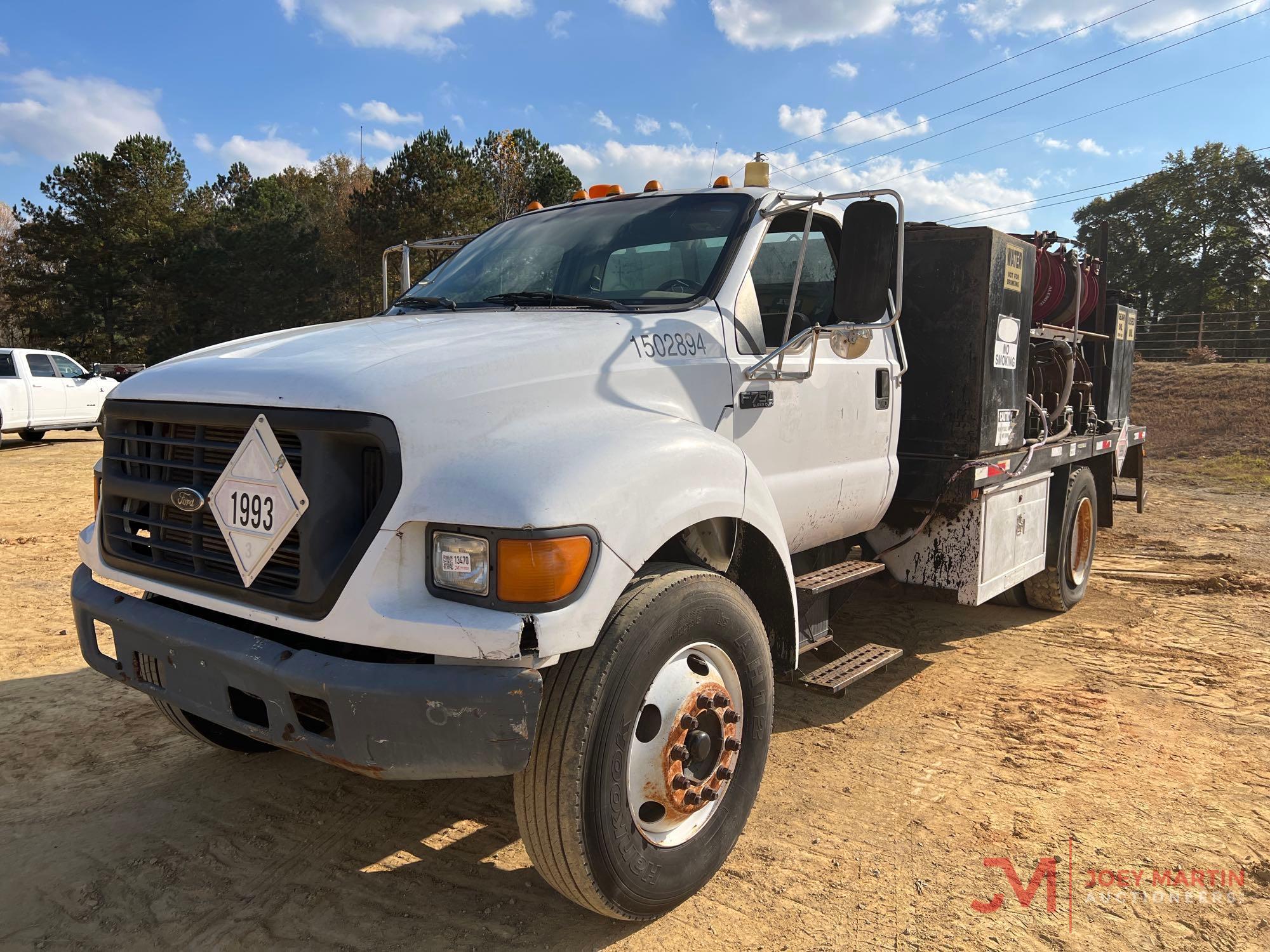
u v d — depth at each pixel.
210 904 2.63
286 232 44.84
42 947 2.44
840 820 3.17
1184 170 59.31
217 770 3.52
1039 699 4.39
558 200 49.78
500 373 2.39
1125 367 7.17
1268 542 8.66
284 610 2.20
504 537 2.04
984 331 4.25
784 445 3.40
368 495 2.19
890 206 2.93
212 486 2.38
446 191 40.34
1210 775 3.55
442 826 3.11
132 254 45.59
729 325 3.19
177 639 2.38
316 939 2.48
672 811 2.50
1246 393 20.09
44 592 6.20
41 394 16.31
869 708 4.26
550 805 2.22
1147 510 10.69
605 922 2.56
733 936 2.50
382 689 2.01
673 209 3.61
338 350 2.50
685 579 2.51
